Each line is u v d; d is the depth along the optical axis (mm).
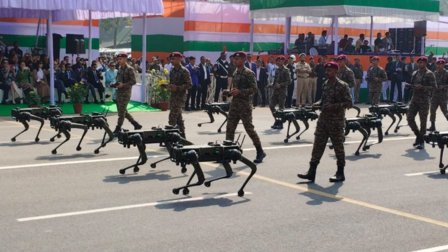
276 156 13156
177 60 14008
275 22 32375
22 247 6738
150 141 10703
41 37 29562
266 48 32281
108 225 7668
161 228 7578
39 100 21078
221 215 8258
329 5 26969
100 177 10578
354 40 34781
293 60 25922
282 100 17828
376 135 17156
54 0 20188
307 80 25594
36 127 17281
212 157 9094
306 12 27703
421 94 14711
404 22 35719
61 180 10289
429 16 29906
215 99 24422
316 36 33719
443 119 22047
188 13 30703
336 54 27609
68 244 6867
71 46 26688
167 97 23125
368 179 10969
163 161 12180
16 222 7727
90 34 27094
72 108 22391
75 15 26922
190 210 8484
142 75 23812
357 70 27828
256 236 7332
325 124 10570
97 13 27141
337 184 10477
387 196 9641
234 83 12227
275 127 17859
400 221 8172
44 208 8438
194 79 23312
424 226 7953
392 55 29906
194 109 23656
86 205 8641
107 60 28172
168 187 9898
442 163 12227
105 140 14812
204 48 31109
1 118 19547
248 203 8977
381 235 7500
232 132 12273
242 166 11906
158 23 31906
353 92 28141
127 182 10211
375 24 35312
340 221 8094
